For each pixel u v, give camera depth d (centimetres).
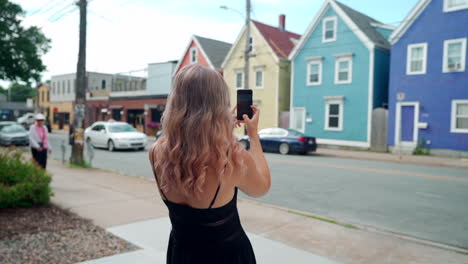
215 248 148
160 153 151
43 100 5222
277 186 885
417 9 1773
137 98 3644
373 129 1969
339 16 2094
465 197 757
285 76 2512
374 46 1952
